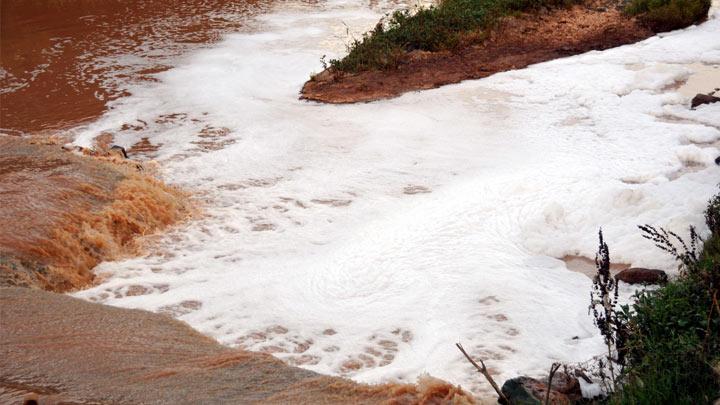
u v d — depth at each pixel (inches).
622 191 370.6
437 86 576.4
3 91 598.5
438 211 384.2
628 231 346.3
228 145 486.0
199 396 219.6
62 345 251.0
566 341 282.2
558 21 700.0
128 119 535.8
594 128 482.6
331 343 290.2
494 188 402.0
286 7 837.2
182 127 518.6
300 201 407.5
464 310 305.3
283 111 544.7
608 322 235.5
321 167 448.8
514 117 508.4
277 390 228.2
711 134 457.1
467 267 334.3
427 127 499.2
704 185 381.1
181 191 422.3
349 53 641.6
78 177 398.0
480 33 657.6
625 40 653.9
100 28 767.1
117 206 380.8
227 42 712.4
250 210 400.5
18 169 408.8
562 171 419.5
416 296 316.2
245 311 312.8
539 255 343.0
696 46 628.1
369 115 527.5
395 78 593.9
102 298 325.4
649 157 433.7
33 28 772.0
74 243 351.3
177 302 320.2
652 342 226.8
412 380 262.7
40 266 334.3
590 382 235.6
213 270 345.7
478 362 271.6
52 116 545.0
